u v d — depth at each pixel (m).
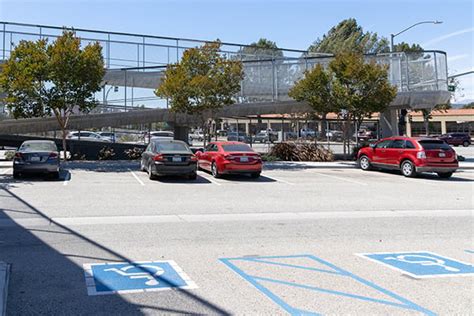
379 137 33.69
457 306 4.54
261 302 4.63
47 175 16.94
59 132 31.33
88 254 6.52
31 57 19.94
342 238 7.72
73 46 20.25
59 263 6.02
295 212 10.41
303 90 25.38
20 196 12.30
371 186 15.65
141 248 6.88
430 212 10.53
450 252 6.78
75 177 17.28
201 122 28.80
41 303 4.56
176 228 8.46
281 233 8.09
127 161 25.27
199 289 5.03
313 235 7.95
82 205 10.96
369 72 24.02
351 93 24.48
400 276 5.55
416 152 18.25
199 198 12.40
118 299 4.70
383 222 9.24
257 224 8.93
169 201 11.77
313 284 5.23
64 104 20.59
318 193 13.71
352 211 10.61
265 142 41.69
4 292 4.81
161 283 5.23
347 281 5.35
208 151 18.92
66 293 4.86
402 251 6.83
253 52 34.47
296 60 30.34
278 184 15.98
